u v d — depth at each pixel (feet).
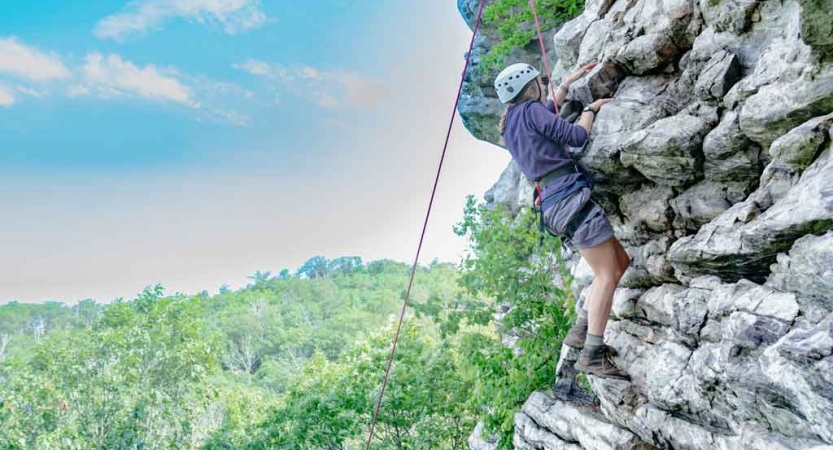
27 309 325.83
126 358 74.74
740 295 13.82
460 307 34.27
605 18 18.85
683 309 15.23
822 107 12.83
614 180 17.60
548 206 15.53
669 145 15.35
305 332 263.29
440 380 48.88
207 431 74.95
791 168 13.39
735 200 15.46
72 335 79.92
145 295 81.15
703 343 14.82
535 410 21.98
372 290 340.39
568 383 21.24
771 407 12.50
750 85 14.16
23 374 73.92
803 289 12.44
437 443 48.47
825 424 11.21
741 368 12.96
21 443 67.72
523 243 31.50
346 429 51.24
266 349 253.24
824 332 11.29
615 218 18.66
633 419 16.61
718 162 15.21
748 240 13.33
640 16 17.42
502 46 33.60
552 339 28.78
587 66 18.28
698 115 15.38
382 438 54.29
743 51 15.01
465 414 48.80
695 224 16.34
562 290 30.07
